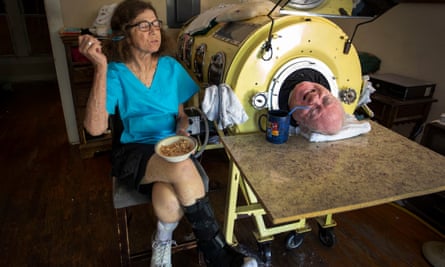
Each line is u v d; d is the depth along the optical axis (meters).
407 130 2.36
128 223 1.78
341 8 1.36
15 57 4.41
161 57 1.42
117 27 1.30
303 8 1.34
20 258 1.56
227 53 1.40
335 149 1.22
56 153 2.57
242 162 1.11
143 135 1.37
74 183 2.18
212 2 2.60
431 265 1.57
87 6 2.35
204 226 1.20
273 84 1.31
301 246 1.68
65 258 1.56
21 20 4.27
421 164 1.12
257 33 1.31
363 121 1.41
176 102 1.44
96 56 1.08
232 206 1.39
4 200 1.98
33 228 1.75
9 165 2.37
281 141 1.25
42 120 3.21
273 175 1.03
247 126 1.35
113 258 1.57
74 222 1.81
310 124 1.25
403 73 2.32
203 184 1.24
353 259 1.61
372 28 2.53
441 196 1.78
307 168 1.08
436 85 2.09
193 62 1.86
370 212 1.95
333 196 0.94
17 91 4.09
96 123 1.20
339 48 1.39
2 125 3.06
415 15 2.17
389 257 1.62
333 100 1.25
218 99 1.29
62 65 2.45
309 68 1.36
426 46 2.12
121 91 1.33
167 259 1.34
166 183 1.21
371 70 2.49
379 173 1.06
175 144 1.18
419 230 1.80
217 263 1.23
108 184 2.18
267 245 1.52
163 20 2.53
